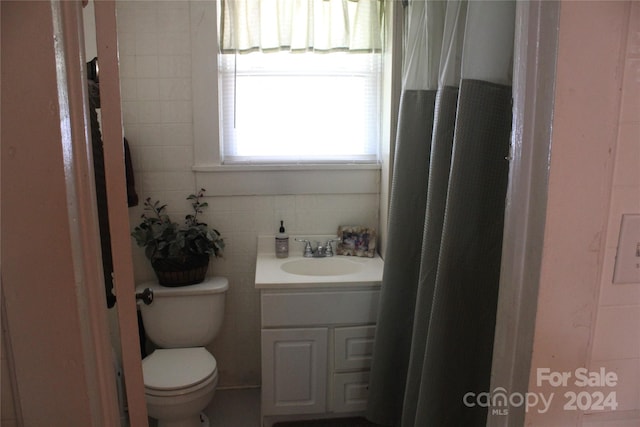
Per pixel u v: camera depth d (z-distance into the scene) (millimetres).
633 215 651
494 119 1083
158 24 2039
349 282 1856
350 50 2131
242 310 2279
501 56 1071
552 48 609
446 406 1163
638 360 695
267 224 2230
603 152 626
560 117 610
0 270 552
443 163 1284
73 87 571
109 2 625
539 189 643
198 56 2062
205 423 2037
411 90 1619
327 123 2234
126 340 714
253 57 2158
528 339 675
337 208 2256
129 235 689
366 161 2260
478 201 1104
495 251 1113
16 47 521
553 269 645
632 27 612
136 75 2061
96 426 619
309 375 1915
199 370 1817
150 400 1698
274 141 2221
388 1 2047
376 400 1757
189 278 2025
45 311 568
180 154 2125
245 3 2062
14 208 542
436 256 1309
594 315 668
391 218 1685
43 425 590
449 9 1275
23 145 534
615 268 662
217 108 2107
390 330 1710
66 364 583
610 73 612
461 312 1138
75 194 577
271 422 2031
